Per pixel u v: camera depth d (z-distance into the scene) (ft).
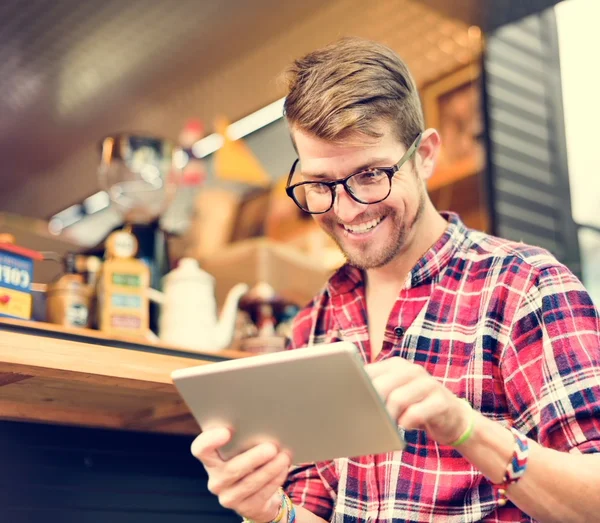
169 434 6.05
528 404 4.02
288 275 8.11
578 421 3.76
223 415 3.54
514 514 4.00
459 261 4.55
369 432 3.32
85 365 4.57
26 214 15.60
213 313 6.28
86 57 10.87
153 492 5.84
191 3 9.67
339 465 4.56
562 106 9.76
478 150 9.74
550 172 9.60
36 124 12.57
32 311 5.47
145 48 10.68
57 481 5.39
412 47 10.14
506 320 4.21
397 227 4.36
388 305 4.74
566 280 4.14
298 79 4.40
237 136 12.85
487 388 4.16
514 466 3.45
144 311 5.67
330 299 4.99
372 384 3.17
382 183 4.26
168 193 6.75
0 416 5.24
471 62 9.94
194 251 9.15
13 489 5.20
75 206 15.35
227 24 10.15
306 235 9.53
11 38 10.46
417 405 3.31
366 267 4.50
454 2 9.30
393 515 4.14
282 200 9.99
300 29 10.28
